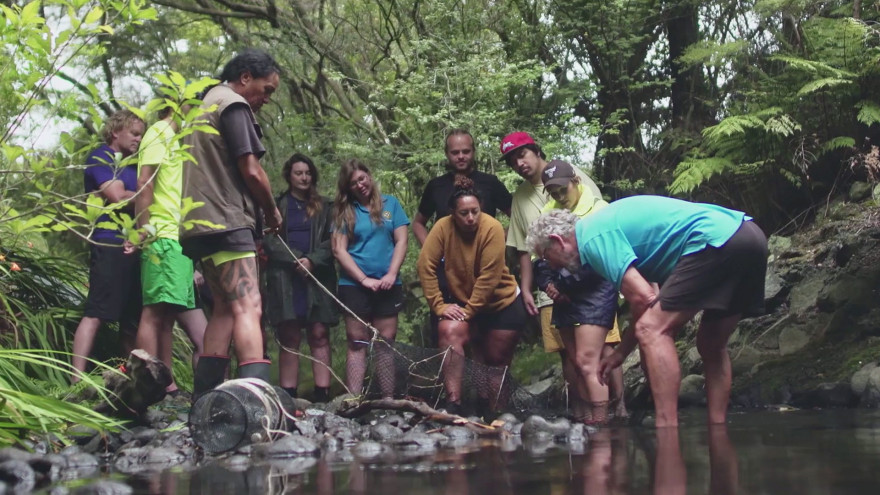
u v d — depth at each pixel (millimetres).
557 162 5102
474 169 6180
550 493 2139
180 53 12758
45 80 3752
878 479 2125
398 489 2293
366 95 10500
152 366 3967
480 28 9461
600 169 9586
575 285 4801
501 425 4105
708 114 9430
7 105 4059
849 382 5078
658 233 3727
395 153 9211
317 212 6324
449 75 8891
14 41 3625
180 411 4898
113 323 6168
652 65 9703
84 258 10398
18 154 3461
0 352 3855
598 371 4078
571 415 4863
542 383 7262
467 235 5457
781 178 8211
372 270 6051
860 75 7578
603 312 4777
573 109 9422
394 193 9734
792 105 7918
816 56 7832
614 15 9297
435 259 5547
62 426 3627
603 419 4660
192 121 3672
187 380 6473
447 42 9047
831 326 6023
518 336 5613
